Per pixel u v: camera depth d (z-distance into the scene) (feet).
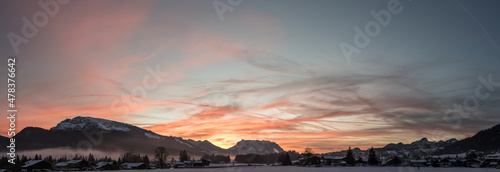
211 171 531.09
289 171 478.18
